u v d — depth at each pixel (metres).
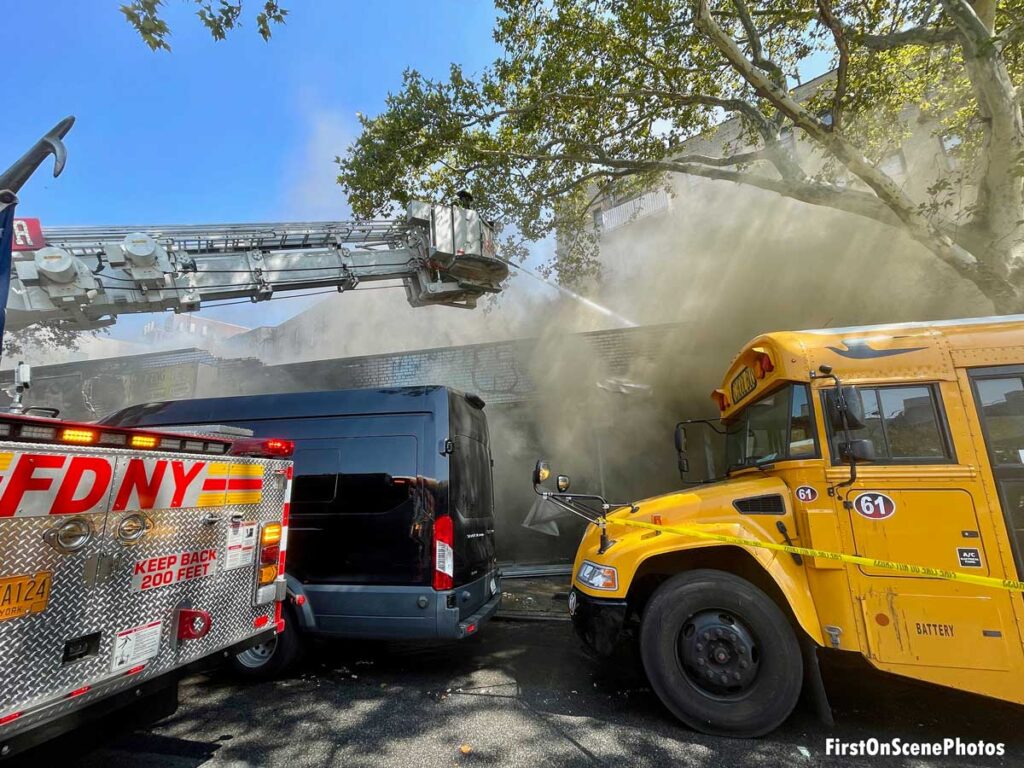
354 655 4.77
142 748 2.99
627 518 3.79
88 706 2.08
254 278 5.60
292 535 4.34
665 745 2.98
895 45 6.28
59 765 2.76
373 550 4.17
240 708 3.57
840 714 3.34
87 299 4.57
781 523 3.29
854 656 4.04
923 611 2.87
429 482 4.21
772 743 2.99
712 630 3.17
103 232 4.86
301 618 4.10
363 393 4.66
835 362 3.32
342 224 6.28
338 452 4.47
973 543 2.87
